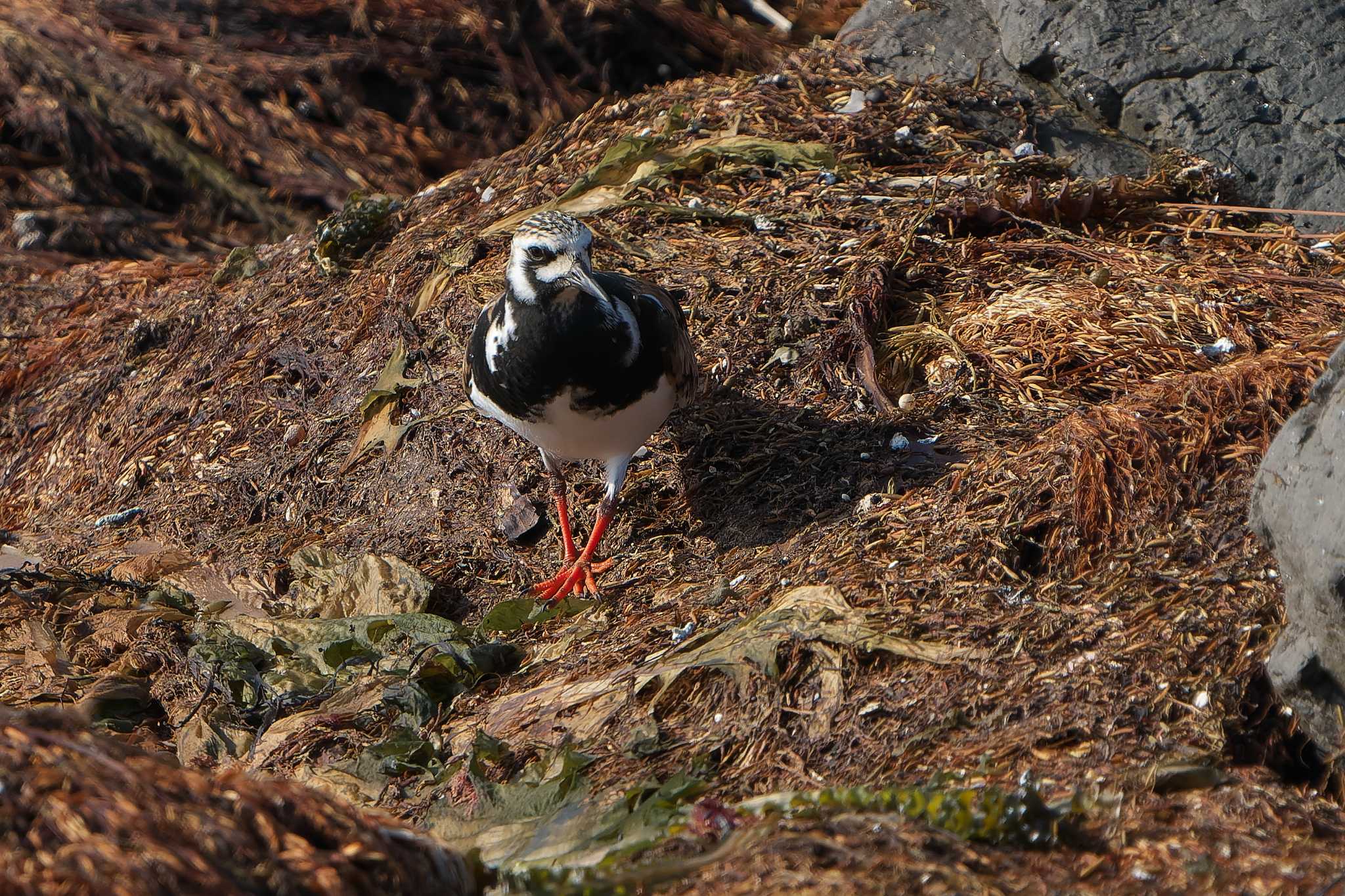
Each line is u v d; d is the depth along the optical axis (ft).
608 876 20.22
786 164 42.32
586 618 31.37
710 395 35.58
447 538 34.94
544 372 29.99
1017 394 33.88
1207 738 22.85
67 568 37.47
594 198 42.16
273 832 18.30
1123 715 23.30
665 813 22.70
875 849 19.90
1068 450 29.19
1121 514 27.89
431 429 36.83
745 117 44.68
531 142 48.08
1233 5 44.55
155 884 16.63
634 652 28.68
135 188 58.85
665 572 32.35
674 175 42.86
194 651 31.73
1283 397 29.50
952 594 26.94
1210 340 34.58
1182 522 27.45
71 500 41.81
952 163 42.29
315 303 42.93
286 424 39.68
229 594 35.09
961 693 24.36
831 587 27.27
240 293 45.70
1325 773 23.26
